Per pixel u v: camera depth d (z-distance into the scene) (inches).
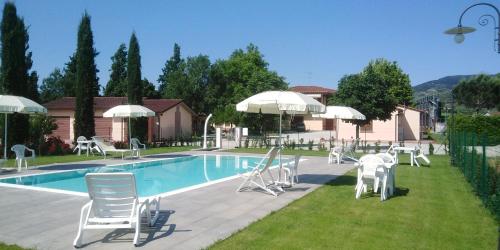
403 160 743.7
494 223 279.6
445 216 299.3
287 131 2046.0
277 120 1653.5
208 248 216.2
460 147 585.9
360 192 366.0
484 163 344.8
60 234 239.9
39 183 478.0
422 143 1316.4
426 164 677.3
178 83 2188.7
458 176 523.5
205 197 355.6
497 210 287.6
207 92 2224.4
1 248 212.2
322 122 2319.1
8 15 785.6
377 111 1027.3
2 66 781.9
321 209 314.7
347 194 382.0
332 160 705.6
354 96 1032.2
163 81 2896.2
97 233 242.7
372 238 239.5
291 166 456.1
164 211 300.7
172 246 219.8
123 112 711.7
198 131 1967.3
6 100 506.9
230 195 366.3
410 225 271.0
